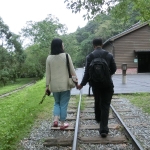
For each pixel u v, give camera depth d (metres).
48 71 4.70
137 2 7.49
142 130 4.95
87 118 5.92
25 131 4.90
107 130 4.39
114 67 4.44
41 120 5.89
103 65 4.19
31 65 42.12
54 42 4.68
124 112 6.75
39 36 40.25
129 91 10.50
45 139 4.38
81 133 4.78
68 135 4.68
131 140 4.14
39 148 4.04
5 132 4.45
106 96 4.45
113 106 7.57
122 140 4.23
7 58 40.22
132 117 6.08
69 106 7.64
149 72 28.16
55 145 4.15
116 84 13.80
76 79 4.69
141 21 8.50
